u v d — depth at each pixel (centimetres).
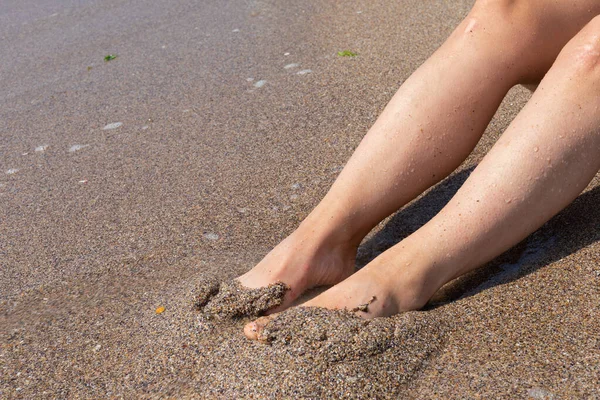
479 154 189
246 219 180
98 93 270
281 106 230
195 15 352
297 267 147
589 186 160
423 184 150
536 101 136
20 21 392
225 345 136
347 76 244
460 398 121
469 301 138
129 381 135
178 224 181
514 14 147
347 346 127
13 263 175
